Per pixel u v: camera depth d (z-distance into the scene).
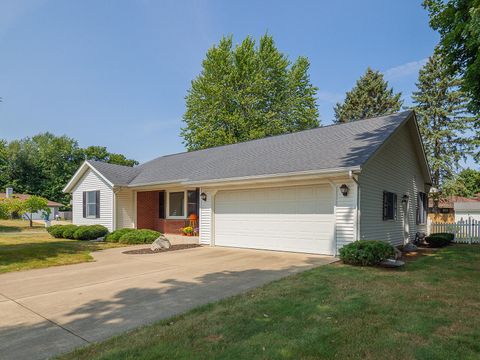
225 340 3.82
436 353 3.51
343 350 3.57
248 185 12.20
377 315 4.68
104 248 12.66
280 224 11.45
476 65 10.16
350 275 7.30
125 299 5.70
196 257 10.28
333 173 9.52
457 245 14.48
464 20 10.86
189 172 15.46
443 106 32.25
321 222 10.51
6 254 10.42
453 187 30.22
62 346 3.78
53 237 17.59
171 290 6.29
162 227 18.48
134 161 58.19
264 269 8.25
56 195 51.75
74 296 5.93
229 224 12.91
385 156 12.06
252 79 30.81
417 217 15.92
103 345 3.73
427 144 31.70
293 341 3.78
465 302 5.34
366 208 10.30
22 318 4.77
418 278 7.04
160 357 3.39
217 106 30.48
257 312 4.80
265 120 30.81
